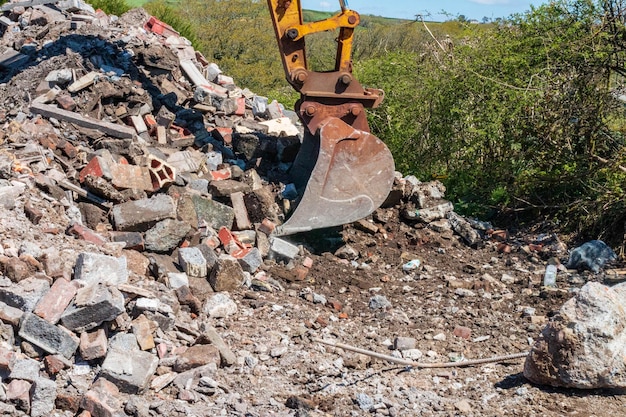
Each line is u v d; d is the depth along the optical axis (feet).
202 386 18.67
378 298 24.80
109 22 38.78
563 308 19.53
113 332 19.25
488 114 34.06
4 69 33.65
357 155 27.17
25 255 19.48
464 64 35.83
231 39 86.12
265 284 24.66
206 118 33.53
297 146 31.27
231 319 22.25
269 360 20.35
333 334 22.30
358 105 27.96
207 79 38.52
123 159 27.27
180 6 88.02
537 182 33.22
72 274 20.25
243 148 31.40
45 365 17.81
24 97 29.73
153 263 22.72
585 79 33.27
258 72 84.79
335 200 27.17
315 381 19.66
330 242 28.78
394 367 20.80
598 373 18.99
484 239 31.58
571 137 34.01
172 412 17.47
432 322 23.84
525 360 20.20
